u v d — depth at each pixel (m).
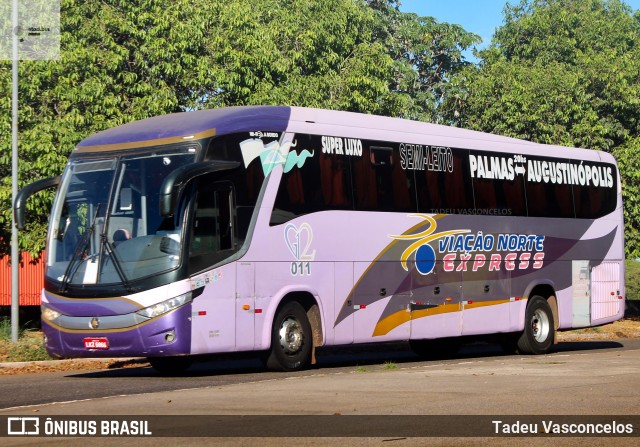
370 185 18.81
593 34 44.41
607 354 21.80
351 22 38.38
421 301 19.62
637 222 35.88
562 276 23.03
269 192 16.98
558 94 35.81
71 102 26.25
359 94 33.78
